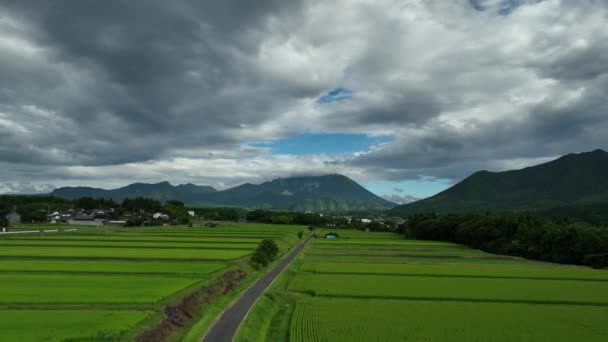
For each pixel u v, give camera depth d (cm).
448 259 12838
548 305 6209
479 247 16988
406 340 4422
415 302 6359
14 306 4972
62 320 4334
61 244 12038
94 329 4022
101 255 9812
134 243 12925
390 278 8600
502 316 5491
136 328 4156
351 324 5038
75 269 7719
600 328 4953
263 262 10012
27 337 3766
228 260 9556
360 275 8994
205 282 6669
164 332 4375
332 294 6844
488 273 9388
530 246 14125
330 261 11775
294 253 13862
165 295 5522
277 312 5947
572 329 4916
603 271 10038
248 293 6900
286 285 7875
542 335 4669
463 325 5034
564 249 12538
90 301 5147
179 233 18475
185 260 9450
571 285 7881
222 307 5791
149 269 7900
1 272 7356
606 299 6550
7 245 11675
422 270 9794
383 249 15912
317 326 4938
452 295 6819
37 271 7488
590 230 12794
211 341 4241
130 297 5384
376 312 5659
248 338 4462
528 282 8219
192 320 5106
